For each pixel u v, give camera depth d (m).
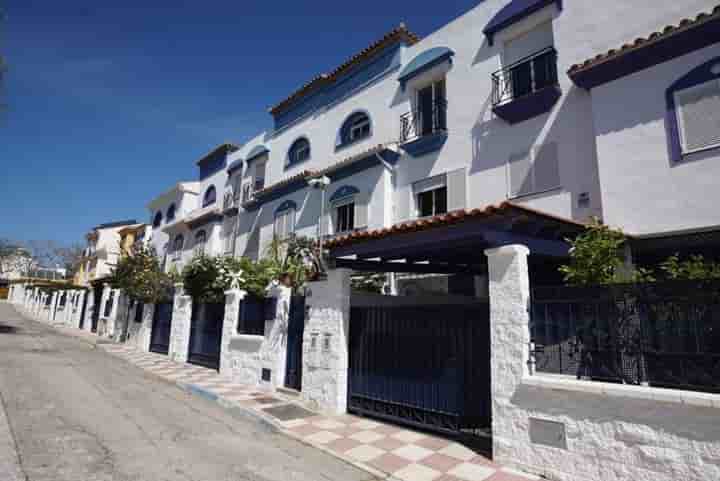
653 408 4.25
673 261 6.18
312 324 8.75
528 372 5.27
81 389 9.39
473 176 11.39
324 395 8.11
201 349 13.99
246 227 21.09
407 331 7.34
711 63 7.46
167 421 7.27
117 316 23.02
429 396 6.86
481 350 6.38
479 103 11.65
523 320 5.38
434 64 13.05
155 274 18.27
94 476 4.71
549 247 7.09
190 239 26.27
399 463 5.55
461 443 6.27
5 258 68.19
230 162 24.39
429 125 13.27
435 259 9.05
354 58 16.08
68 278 68.75
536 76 10.65
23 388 8.94
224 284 13.41
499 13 11.57
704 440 3.92
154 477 4.80
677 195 7.53
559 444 4.83
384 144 13.48
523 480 4.89
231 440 6.44
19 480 4.45
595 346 5.06
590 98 9.32
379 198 13.58
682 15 8.32
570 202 9.33
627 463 4.33
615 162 8.35
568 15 10.09
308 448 6.23
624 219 8.07
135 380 11.16
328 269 8.66
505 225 5.94
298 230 17.00
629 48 8.14
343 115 16.45
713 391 4.28
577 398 4.76
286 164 19.22
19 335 21.30
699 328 4.45
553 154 9.79
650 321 4.77
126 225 50.75
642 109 8.16
